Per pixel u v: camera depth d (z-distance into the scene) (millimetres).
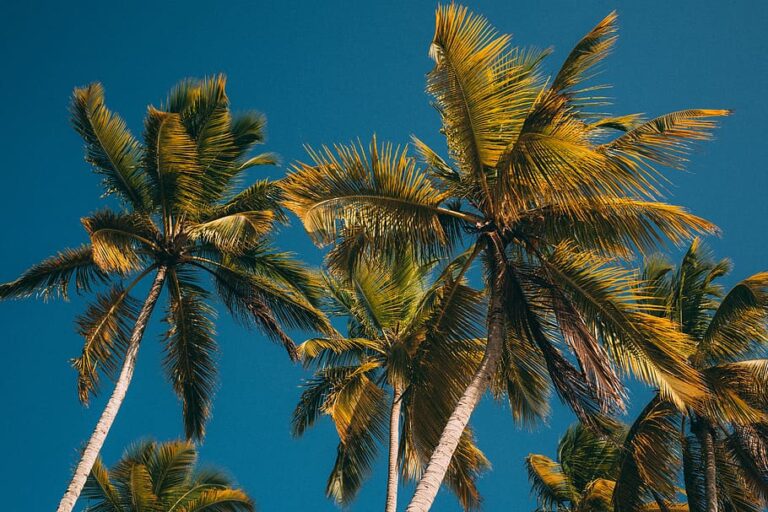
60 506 15789
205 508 22828
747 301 17844
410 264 20750
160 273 18625
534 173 12258
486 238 13766
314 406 22797
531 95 13500
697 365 18312
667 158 12711
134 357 17844
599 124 13734
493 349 12727
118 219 17859
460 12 13000
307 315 19125
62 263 18391
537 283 13258
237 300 19016
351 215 13195
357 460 21578
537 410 14820
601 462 23188
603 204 12781
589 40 12852
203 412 18719
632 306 13086
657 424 17953
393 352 14703
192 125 19562
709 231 12609
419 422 13695
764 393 17266
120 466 23234
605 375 12266
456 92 12992
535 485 23484
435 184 13891
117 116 18859
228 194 19500
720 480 19344
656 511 20188
